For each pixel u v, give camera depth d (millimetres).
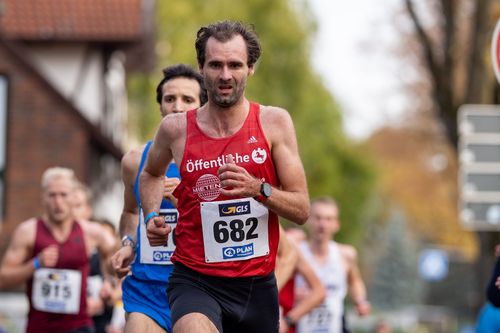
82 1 63000
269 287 15711
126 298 18344
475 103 53969
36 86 55438
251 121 15195
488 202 38688
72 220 25609
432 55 55531
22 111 55344
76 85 62875
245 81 14953
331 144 109500
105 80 63906
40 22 61812
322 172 107625
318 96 106625
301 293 26516
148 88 92188
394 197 147625
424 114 91938
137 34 62062
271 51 98438
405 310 188125
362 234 136000
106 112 65375
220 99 14828
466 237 104188
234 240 15305
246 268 15430
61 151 55438
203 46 14977
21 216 55281
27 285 25469
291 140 15242
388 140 107062
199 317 14820
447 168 99438
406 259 196875
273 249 15719
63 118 55531
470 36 60156
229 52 14750
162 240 16016
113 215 74375
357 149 117500
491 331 27594
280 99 98688
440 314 144750
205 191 15219
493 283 18828
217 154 15141
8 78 55344
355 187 116125
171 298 15555
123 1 63000
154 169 16266
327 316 28453
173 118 15555
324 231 28484
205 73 14922
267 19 98062
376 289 197750
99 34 61906
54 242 25312
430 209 110250
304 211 15211
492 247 50625
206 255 15375
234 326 15688
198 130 15297
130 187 18594
